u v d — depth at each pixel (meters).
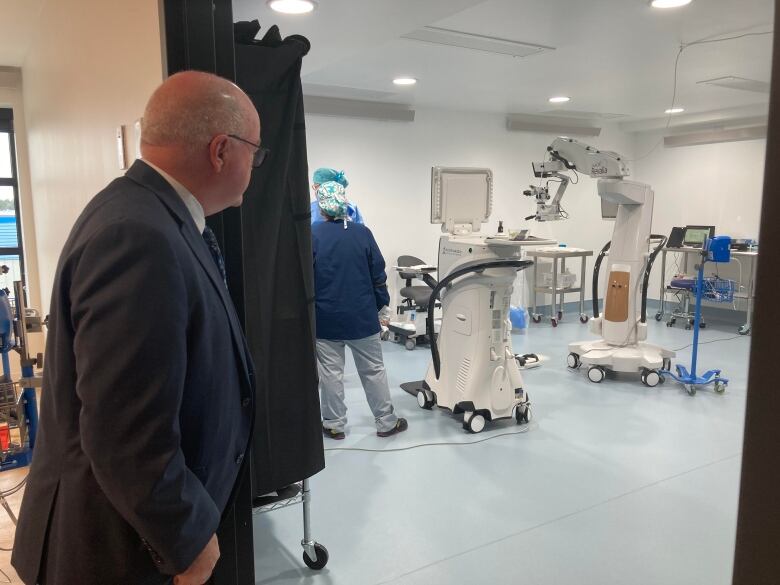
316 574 2.24
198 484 1.03
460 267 3.65
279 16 2.80
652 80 4.96
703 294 6.64
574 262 7.92
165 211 1.03
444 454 3.33
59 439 1.05
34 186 4.42
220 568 1.66
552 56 4.11
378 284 3.43
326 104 5.71
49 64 3.14
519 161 7.23
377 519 2.64
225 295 1.17
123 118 1.82
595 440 3.52
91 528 1.03
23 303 3.04
